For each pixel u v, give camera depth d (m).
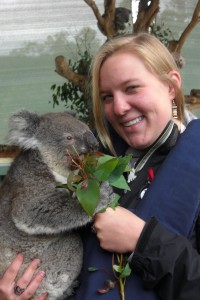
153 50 1.17
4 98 2.87
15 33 2.79
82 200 1.00
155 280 1.03
